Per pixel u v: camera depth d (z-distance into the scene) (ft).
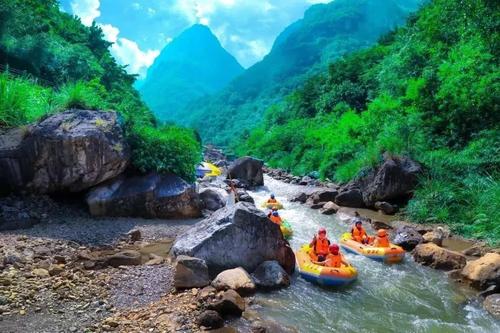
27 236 32.91
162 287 26.07
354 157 79.36
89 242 33.96
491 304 26.94
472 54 65.82
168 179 44.60
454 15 81.82
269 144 141.08
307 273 30.60
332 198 61.00
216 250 29.32
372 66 134.21
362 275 32.60
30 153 38.60
